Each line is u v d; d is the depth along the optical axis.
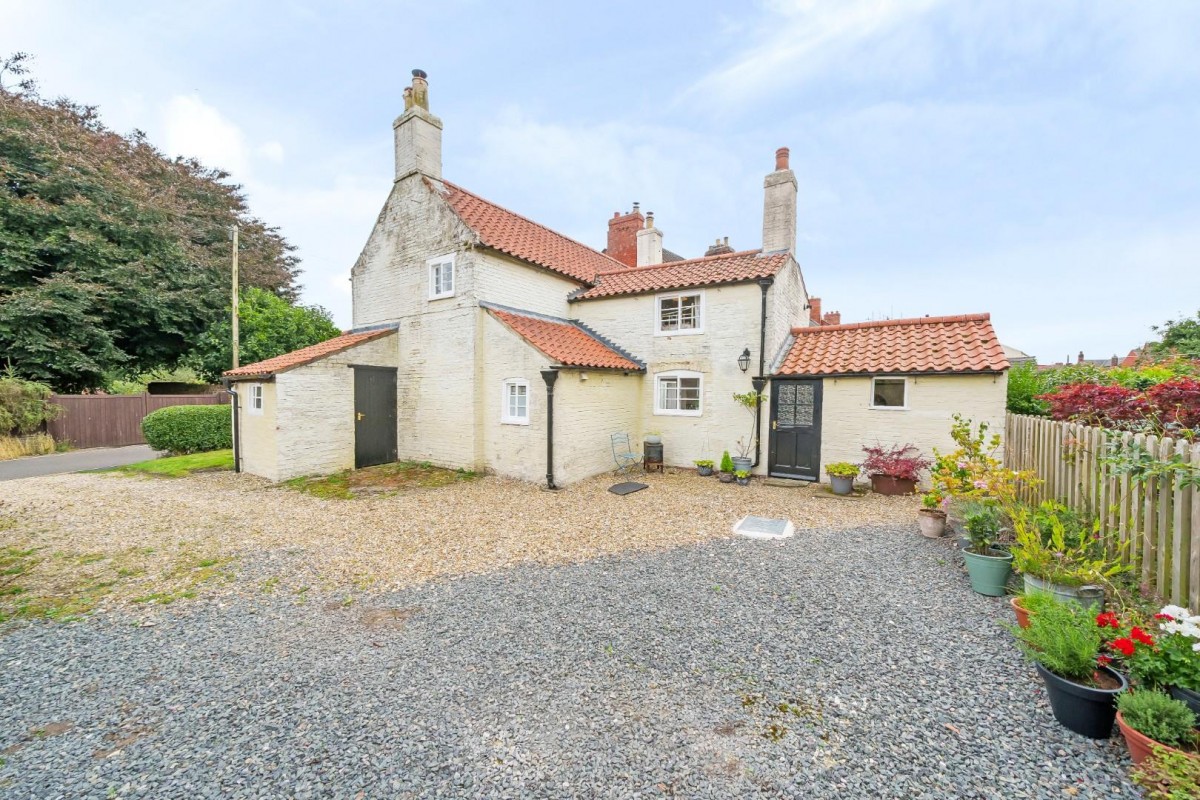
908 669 3.59
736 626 4.32
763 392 11.25
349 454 11.95
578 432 10.73
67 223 19.94
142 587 5.30
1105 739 2.77
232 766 2.72
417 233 12.27
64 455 16.08
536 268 12.70
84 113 24.62
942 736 2.87
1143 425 6.40
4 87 21.81
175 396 20.38
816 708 3.17
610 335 13.41
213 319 23.84
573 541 6.80
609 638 4.13
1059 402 7.32
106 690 3.46
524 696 3.34
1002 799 2.40
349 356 11.92
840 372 10.28
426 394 12.28
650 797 2.47
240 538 6.97
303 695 3.38
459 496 9.46
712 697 3.31
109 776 2.65
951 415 9.38
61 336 19.06
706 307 12.01
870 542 6.63
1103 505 5.21
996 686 3.35
